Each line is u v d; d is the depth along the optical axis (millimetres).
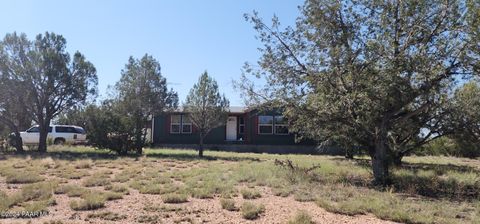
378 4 12523
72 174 13602
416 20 12203
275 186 11633
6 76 23172
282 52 13609
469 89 16469
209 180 12594
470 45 11578
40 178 12359
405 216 7805
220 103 24609
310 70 13070
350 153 23938
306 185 11789
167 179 12617
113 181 12344
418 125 16781
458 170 17359
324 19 12984
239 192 10625
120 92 25031
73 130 32094
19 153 23062
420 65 11766
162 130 33469
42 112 24469
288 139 32688
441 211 8742
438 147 32312
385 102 12312
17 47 23438
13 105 23969
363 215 8242
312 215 8047
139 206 8680
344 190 11086
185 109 24688
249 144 32812
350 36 12750
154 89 25094
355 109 12562
